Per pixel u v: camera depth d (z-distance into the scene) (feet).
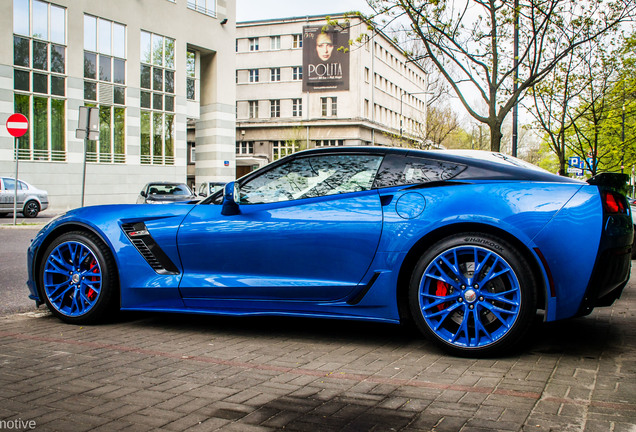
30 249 16.26
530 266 11.81
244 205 14.38
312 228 13.38
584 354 12.34
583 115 63.21
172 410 9.02
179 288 14.55
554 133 61.26
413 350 12.86
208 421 8.57
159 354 12.45
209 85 123.24
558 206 11.74
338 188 13.65
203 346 13.23
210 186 75.77
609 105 61.67
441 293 12.55
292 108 199.82
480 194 12.28
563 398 9.47
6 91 81.71
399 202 12.87
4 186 70.69
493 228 12.05
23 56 83.92
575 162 76.07
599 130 69.62
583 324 15.53
